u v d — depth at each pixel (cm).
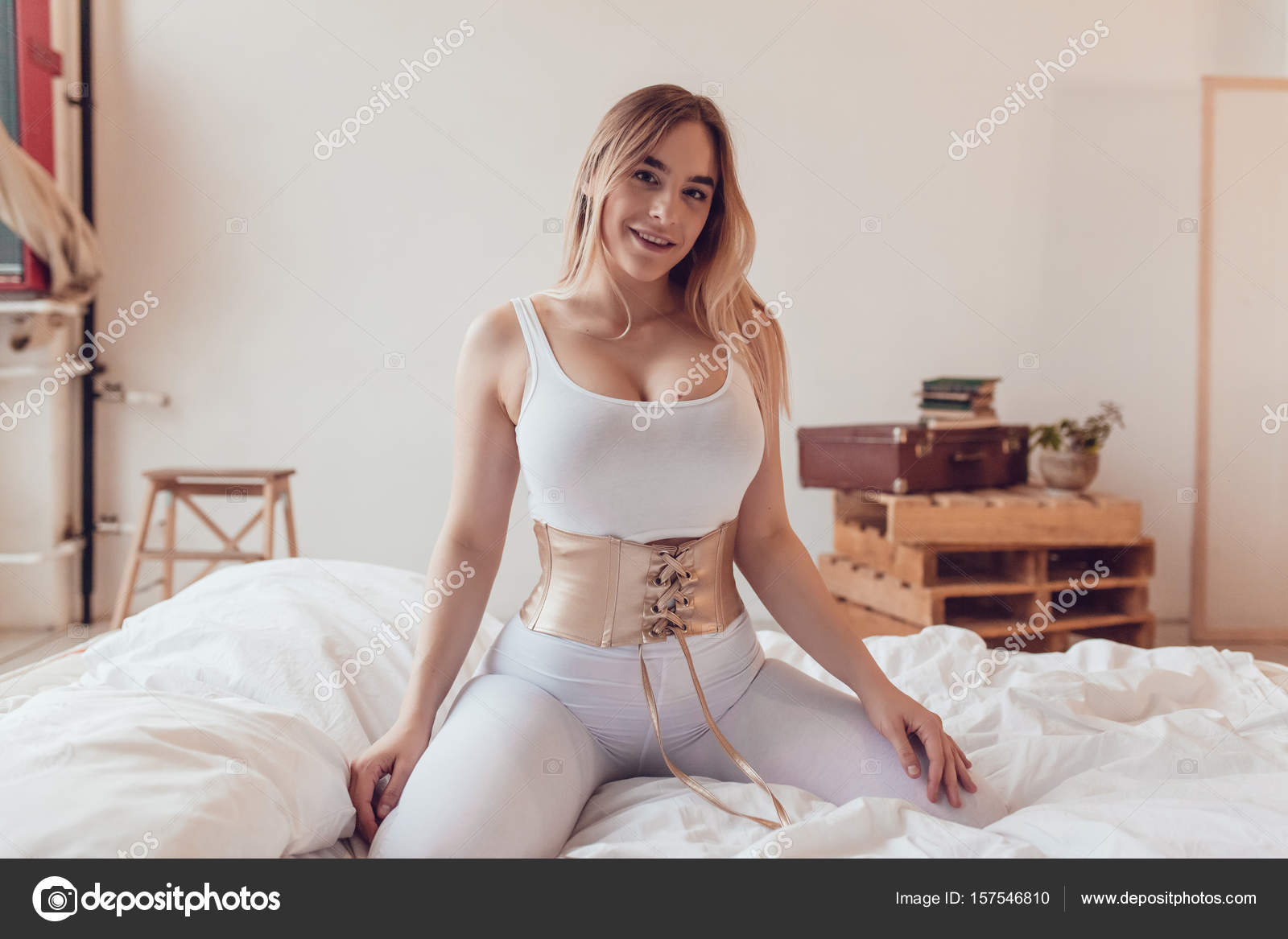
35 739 95
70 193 341
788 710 124
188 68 349
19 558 324
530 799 104
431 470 361
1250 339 350
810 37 360
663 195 122
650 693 120
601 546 122
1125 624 311
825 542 372
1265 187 350
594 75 357
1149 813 100
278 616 145
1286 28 362
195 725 100
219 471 311
